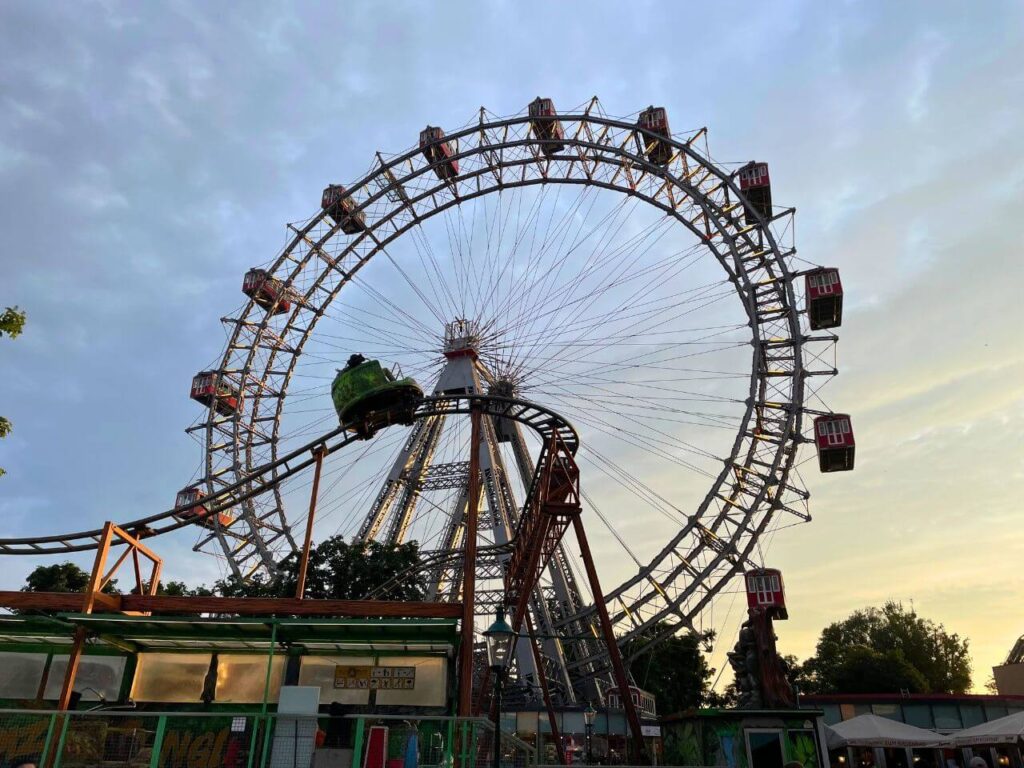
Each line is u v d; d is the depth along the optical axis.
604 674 56.56
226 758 16.56
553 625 56.28
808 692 88.12
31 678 24.47
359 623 21.94
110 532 24.67
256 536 59.97
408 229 65.69
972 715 46.81
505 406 29.38
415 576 58.31
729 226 58.44
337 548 58.97
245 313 66.19
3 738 15.80
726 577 52.09
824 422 54.62
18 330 19.91
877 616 96.00
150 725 16.95
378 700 23.84
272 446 63.53
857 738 32.06
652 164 59.47
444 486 64.50
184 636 23.62
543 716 48.72
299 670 24.39
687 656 76.31
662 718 32.38
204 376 65.44
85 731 16.27
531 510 30.81
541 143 61.69
